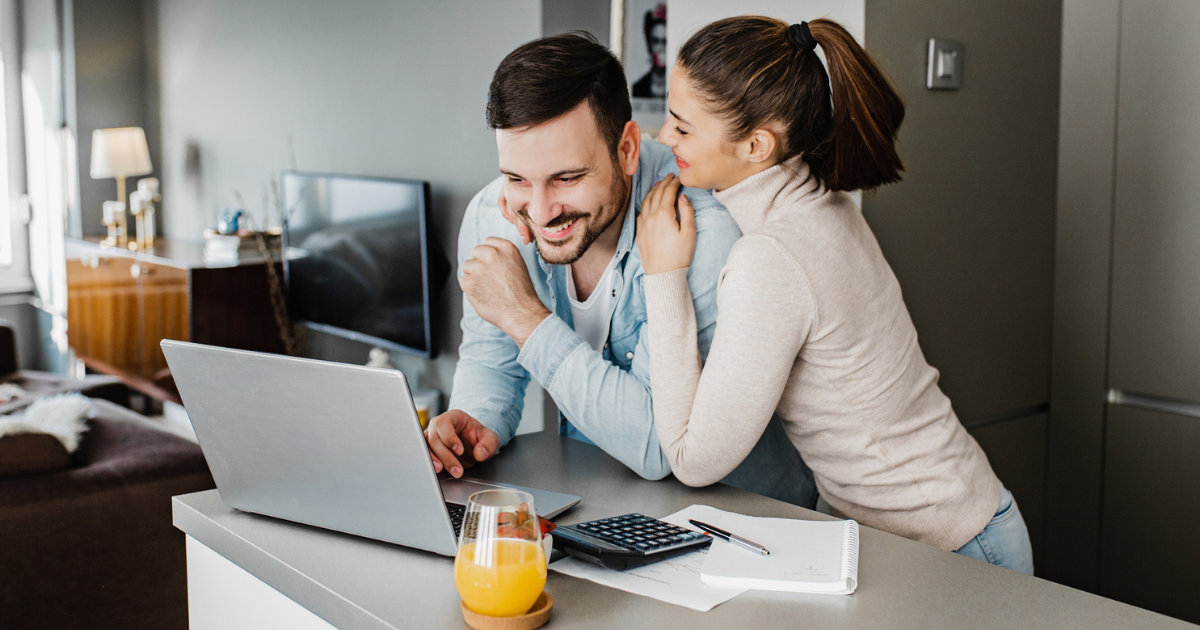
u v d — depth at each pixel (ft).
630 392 4.27
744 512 3.98
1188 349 6.19
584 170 4.24
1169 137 6.15
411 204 11.91
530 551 2.82
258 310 15.07
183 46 18.10
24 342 19.89
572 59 4.16
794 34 3.92
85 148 18.69
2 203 19.57
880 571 3.28
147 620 7.27
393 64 12.74
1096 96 6.52
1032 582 3.19
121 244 17.48
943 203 5.96
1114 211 6.49
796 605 3.00
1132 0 6.27
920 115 5.73
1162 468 6.40
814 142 4.01
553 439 5.17
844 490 4.25
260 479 3.73
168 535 7.33
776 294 3.74
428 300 11.88
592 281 5.00
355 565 3.35
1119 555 6.70
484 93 11.21
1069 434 6.89
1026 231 6.57
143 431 8.36
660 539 3.40
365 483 3.39
